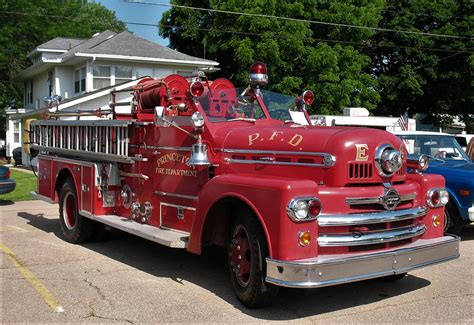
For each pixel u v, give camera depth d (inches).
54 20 1424.7
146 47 898.1
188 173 227.3
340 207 183.3
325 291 217.5
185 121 228.2
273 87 816.9
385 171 193.2
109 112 319.6
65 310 190.7
